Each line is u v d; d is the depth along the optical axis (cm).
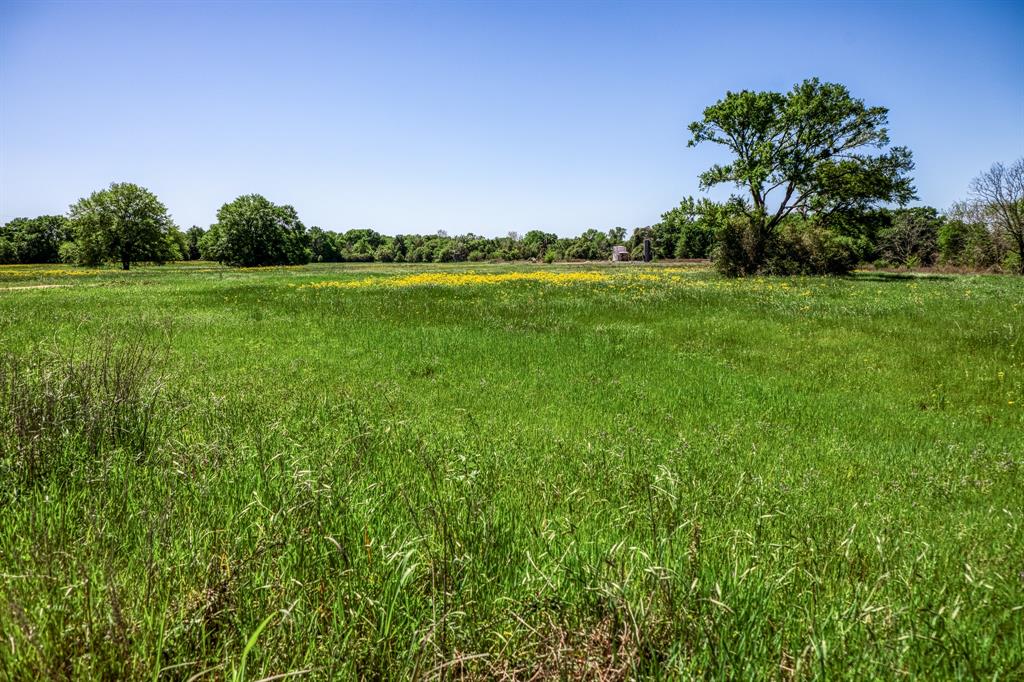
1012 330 1312
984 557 343
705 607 220
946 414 793
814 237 3738
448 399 805
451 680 202
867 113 3700
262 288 2750
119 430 462
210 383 818
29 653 186
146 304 1978
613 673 199
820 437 672
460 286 2792
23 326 1359
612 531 345
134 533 284
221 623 213
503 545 290
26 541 260
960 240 5066
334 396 759
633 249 11000
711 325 1469
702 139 4084
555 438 607
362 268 6769
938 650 223
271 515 288
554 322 1560
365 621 211
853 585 256
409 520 317
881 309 1709
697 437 643
